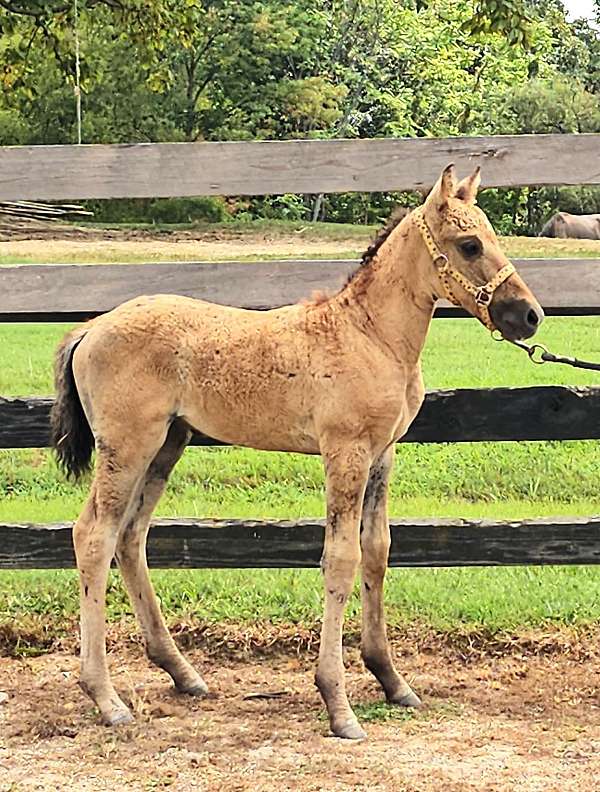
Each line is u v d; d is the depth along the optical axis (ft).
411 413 15.10
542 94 106.63
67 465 15.74
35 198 17.70
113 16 43.34
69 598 19.17
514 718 15.21
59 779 13.17
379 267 14.85
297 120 106.63
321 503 24.38
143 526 15.88
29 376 33.91
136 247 44.62
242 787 12.85
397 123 107.86
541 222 94.22
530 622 18.37
